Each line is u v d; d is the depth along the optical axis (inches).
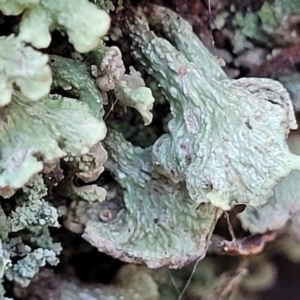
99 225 1.8
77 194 1.8
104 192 1.8
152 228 1.8
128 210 1.8
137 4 1.8
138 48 1.8
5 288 1.8
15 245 1.8
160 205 1.8
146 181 1.8
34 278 1.8
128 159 1.8
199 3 1.8
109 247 1.8
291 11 1.8
